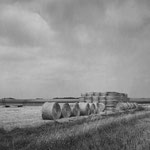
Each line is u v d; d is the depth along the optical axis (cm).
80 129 1205
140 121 1634
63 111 1989
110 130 1195
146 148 813
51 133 1101
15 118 1806
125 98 3444
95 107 2525
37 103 6259
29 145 873
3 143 912
